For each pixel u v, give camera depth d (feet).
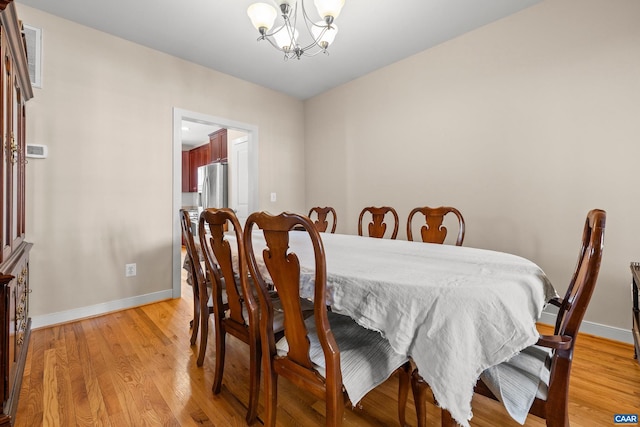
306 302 5.34
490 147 8.25
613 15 6.42
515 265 4.22
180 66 9.90
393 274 3.68
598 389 4.90
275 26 7.99
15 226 5.16
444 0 7.16
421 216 9.80
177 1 7.11
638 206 6.25
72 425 4.12
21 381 4.88
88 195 8.10
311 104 13.62
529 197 7.63
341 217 12.42
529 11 7.48
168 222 9.62
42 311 7.43
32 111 7.22
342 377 3.18
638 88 6.19
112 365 5.67
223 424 4.21
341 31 8.41
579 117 6.88
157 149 9.38
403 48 9.39
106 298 8.44
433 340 2.94
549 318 7.50
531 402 2.88
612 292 6.57
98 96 8.23
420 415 3.82
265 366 3.80
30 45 7.19
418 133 9.82
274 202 12.92
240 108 11.60
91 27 8.09
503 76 7.95
